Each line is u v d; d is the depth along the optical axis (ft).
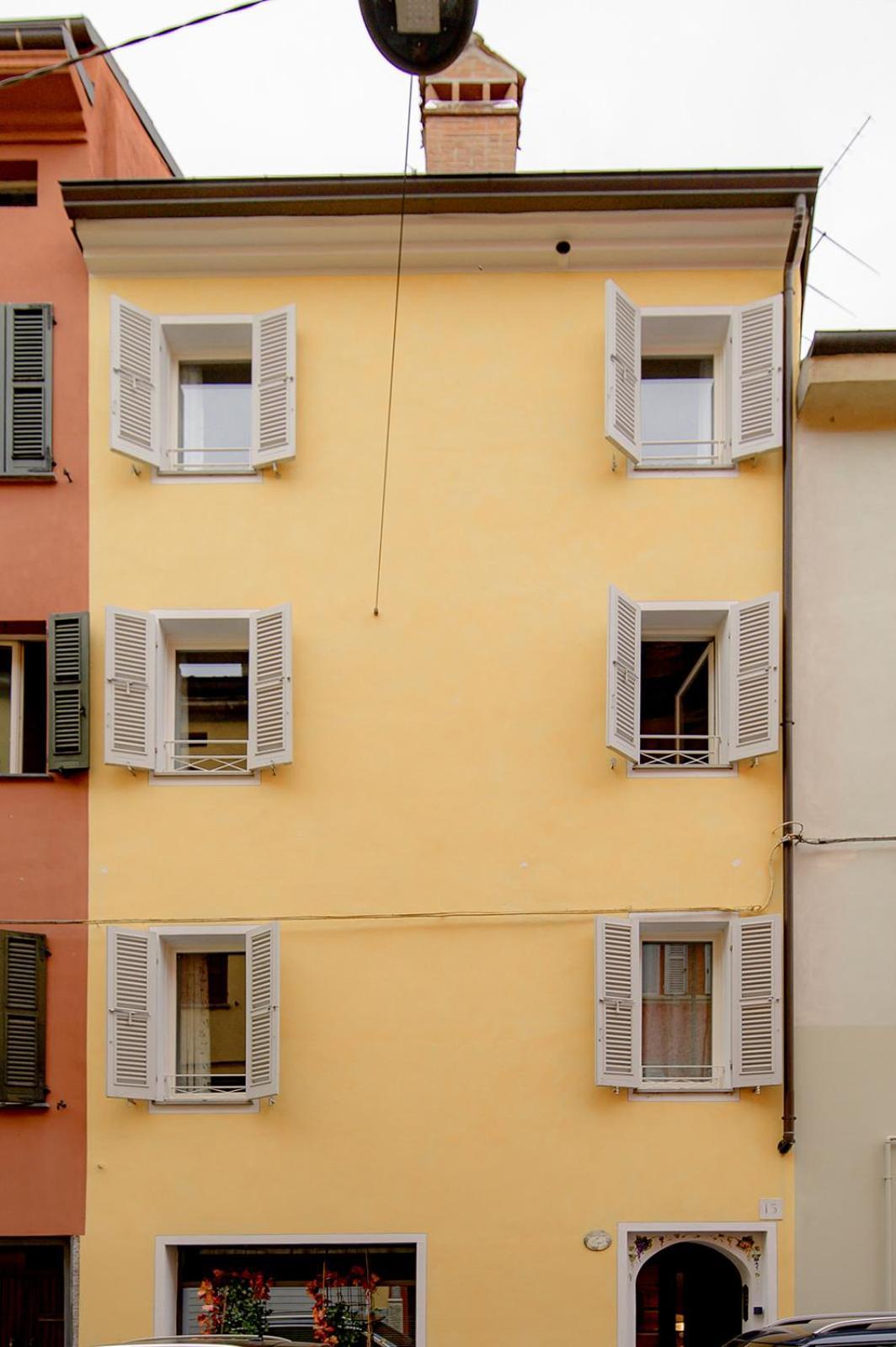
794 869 37.93
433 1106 36.91
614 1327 36.06
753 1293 36.55
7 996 36.60
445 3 22.63
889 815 38.19
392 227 39.45
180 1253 37.24
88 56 25.72
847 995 37.50
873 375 38.37
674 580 38.86
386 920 37.60
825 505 39.45
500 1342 36.06
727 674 38.37
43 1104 36.91
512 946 37.47
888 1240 36.40
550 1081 36.96
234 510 39.34
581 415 39.63
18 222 40.57
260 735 37.76
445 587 38.96
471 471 39.45
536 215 39.29
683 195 38.78
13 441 39.40
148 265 40.27
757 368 39.14
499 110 44.70
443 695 38.50
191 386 41.19
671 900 37.52
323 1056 37.11
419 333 40.01
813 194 38.86
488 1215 36.50
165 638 39.42
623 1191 36.52
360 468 39.47
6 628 39.34
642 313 39.45
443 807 38.04
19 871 37.81
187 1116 36.91
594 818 37.91
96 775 38.17
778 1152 36.68
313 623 38.83
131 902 37.65
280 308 39.45
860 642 38.91
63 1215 36.58
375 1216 36.50
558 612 38.81
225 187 38.73
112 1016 36.42
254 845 37.88
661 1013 38.27
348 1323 36.70
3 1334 36.68
